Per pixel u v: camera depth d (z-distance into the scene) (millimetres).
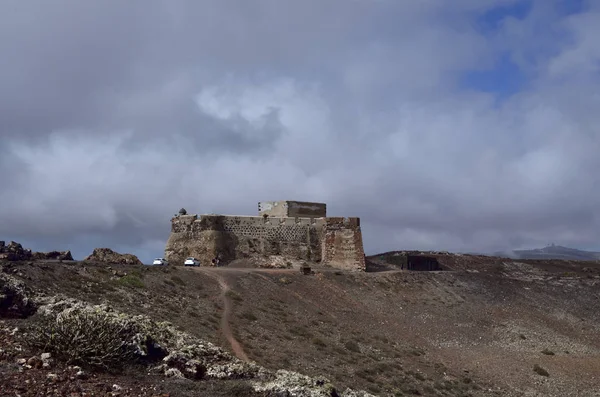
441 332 60812
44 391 16000
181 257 77812
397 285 73938
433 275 81750
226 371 22484
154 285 48312
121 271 49656
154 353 21719
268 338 42625
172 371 20844
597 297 82500
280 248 80250
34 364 18234
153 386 18625
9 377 16625
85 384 17422
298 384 20594
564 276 93938
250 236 79625
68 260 56844
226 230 78938
